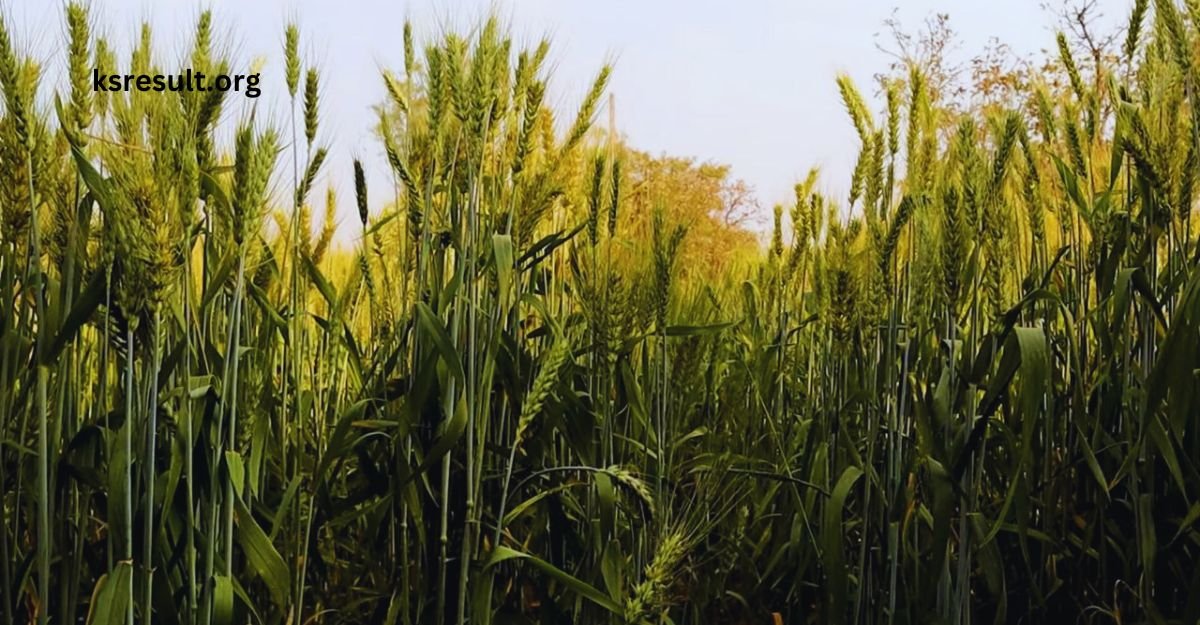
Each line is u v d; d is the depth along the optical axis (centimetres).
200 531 305
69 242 291
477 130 343
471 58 350
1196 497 377
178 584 310
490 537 385
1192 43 384
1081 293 429
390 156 378
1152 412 335
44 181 293
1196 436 359
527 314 453
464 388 327
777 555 430
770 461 496
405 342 392
